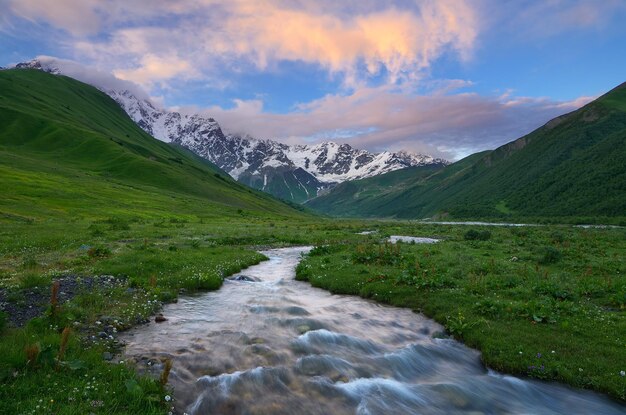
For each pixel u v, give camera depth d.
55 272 20.31
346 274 24.47
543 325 15.37
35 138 176.88
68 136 183.25
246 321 15.32
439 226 97.81
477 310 16.97
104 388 8.77
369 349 13.07
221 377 10.22
